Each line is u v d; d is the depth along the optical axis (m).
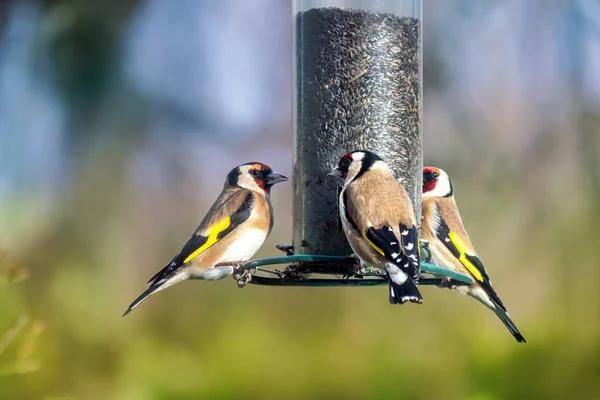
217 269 11.02
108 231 16.89
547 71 17.58
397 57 11.05
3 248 10.85
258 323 17.20
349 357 16.73
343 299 17.42
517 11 17.70
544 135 17.45
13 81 15.59
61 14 15.55
